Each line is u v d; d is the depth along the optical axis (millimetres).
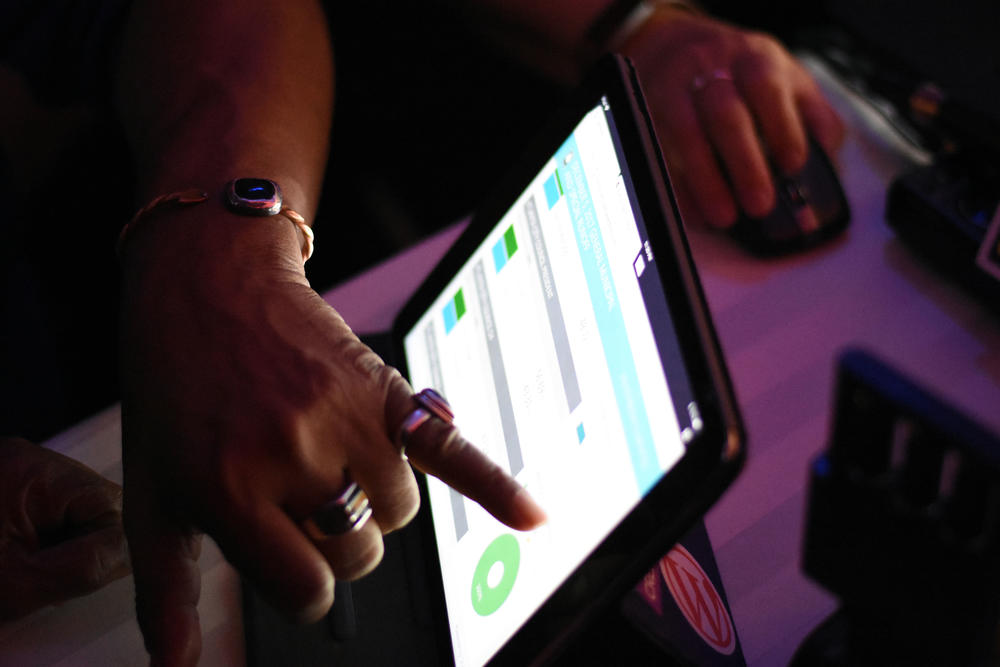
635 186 472
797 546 593
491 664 455
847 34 887
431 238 831
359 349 466
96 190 1427
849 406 343
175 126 674
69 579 530
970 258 687
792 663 517
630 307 448
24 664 540
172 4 769
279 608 417
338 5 1787
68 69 819
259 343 466
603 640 496
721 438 363
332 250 1417
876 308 715
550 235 547
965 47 772
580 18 962
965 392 651
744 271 759
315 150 698
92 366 1304
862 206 787
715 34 839
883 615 391
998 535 320
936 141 755
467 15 1109
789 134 747
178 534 453
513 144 1590
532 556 465
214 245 536
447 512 562
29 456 586
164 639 443
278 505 424
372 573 566
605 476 429
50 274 1384
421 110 1646
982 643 356
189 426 439
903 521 346
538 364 517
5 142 1235
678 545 539
